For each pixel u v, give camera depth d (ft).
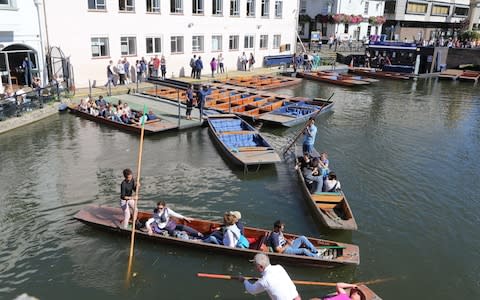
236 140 55.93
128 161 49.78
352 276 29.58
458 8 215.72
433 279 29.66
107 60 86.53
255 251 29.86
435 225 36.94
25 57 73.15
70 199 39.83
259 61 123.75
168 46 97.25
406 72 132.67
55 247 32.01
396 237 34.78
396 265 31.07
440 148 58.49
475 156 55.52
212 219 36.88
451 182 46.44
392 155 54.95
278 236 30.42
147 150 53.78
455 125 71.77
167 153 52.95
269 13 121.60
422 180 46.73
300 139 61.00
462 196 42.88
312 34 150.92
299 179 43.65
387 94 100.58
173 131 61.57
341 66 137.59
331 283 28.19
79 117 66.95
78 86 83.15
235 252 30.25
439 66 135.33
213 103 77.41
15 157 49.96
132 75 91.45
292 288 21.83
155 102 76.43
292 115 69.05
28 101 63.98
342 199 37.22
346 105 86.33
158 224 32.48
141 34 90.89
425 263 31.45
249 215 37.68
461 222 37.63
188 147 55.42
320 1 166.20
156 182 44.27
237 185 44.06
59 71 78.18
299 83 109.09
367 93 101.14
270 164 50.39
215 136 56.49
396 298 27.61
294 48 134.62
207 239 31.35
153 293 27.43
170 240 31.40
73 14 78.95
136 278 28.76
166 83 87.56
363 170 49.21
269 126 66.85
